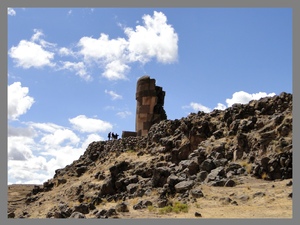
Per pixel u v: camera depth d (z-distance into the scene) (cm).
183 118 4400
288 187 2377
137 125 5397
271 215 1848
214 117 4025
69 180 4984
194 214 1991
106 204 2950
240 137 3266
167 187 2716
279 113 3444
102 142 5753
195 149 3775
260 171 2753
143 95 5419
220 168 2902
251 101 3869
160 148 4119
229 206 2133
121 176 3597
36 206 4256
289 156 2702
